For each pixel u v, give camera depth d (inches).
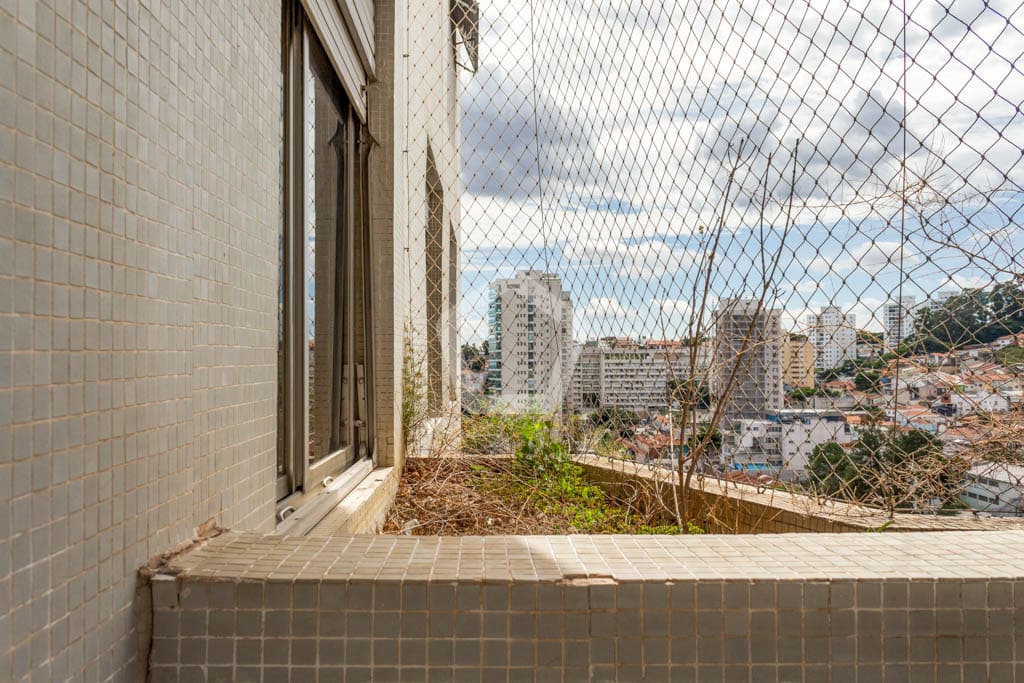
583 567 47.4
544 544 53.2
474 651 44.9
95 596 37.7
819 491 102.6
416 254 191.3
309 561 47.9
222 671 44.2
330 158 116.6
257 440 65.5
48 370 33.4
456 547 52.1
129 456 41.5
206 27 54.0
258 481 65.7
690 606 45.2
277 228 72.8
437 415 195.0
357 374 137.8
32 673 32.1
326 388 112.3
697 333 113.4
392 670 44.7
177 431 48.1
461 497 141.6
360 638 44.7
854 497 99.7
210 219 54.2
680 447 114.6
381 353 142.9
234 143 60.0
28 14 32.1
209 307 53.9
